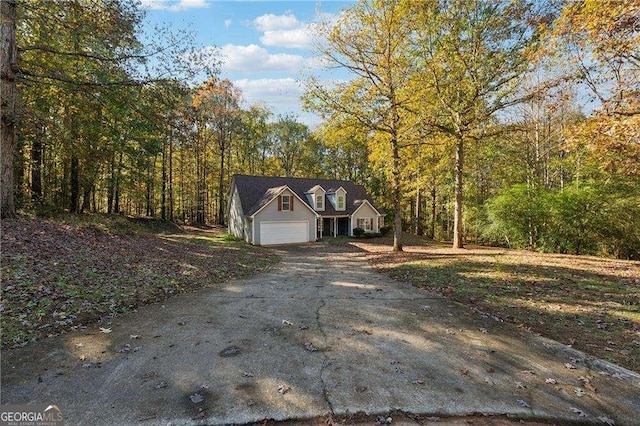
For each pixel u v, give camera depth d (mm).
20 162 13547
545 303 6348
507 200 17516
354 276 10078
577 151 17203
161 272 8391
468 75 14789
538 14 11883
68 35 9102
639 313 5668
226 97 34062
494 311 5988
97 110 11570
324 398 3195
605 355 4199
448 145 16734
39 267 6445
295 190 28688
